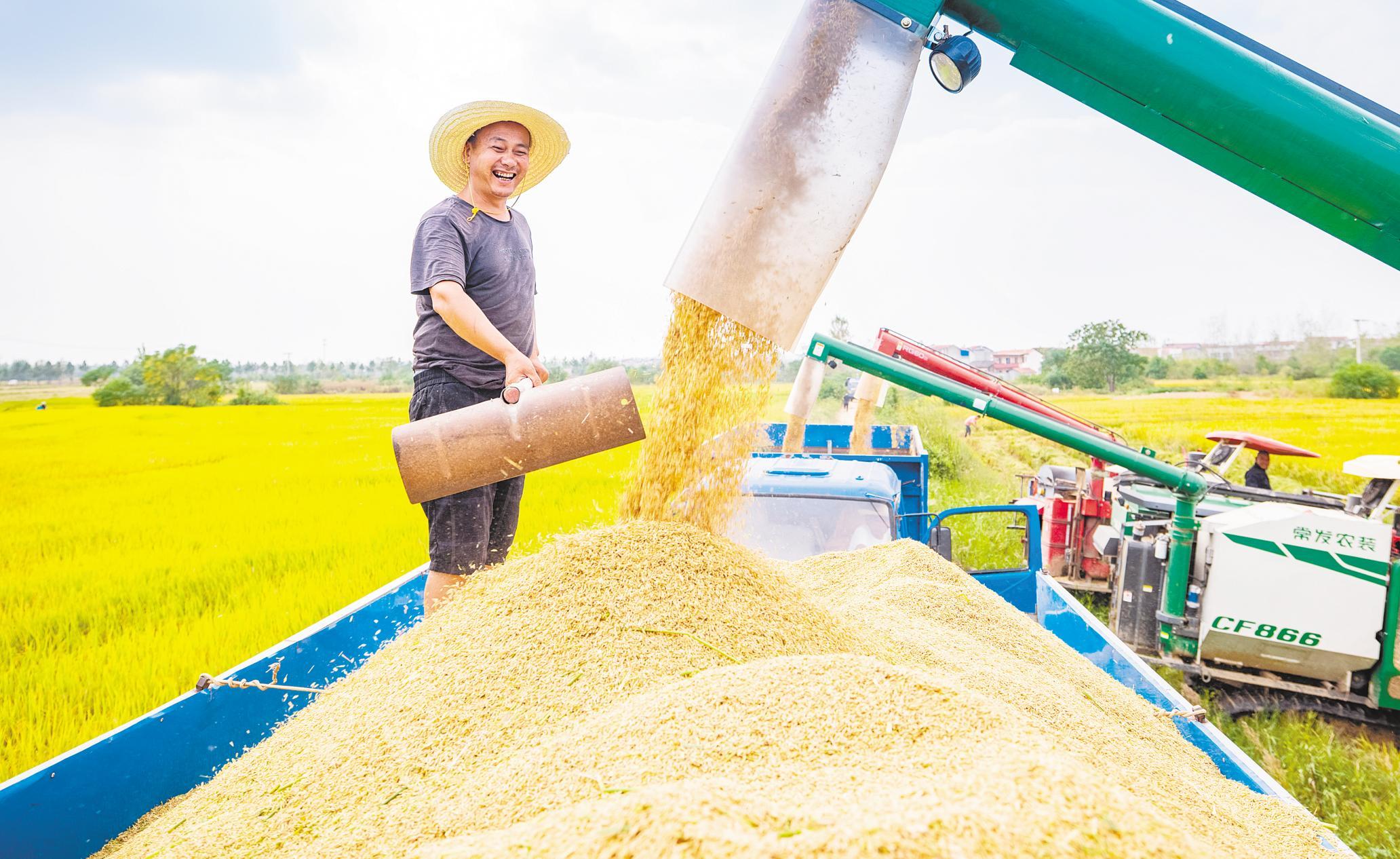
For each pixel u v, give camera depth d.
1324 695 5.03
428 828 1.36
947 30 1.59
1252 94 1.32
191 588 7.14
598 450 2.54
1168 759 2.23
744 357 2.34
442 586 3.10
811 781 1.16
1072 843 0.89
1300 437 23.39
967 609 3.08
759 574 2.26
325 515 10.48
